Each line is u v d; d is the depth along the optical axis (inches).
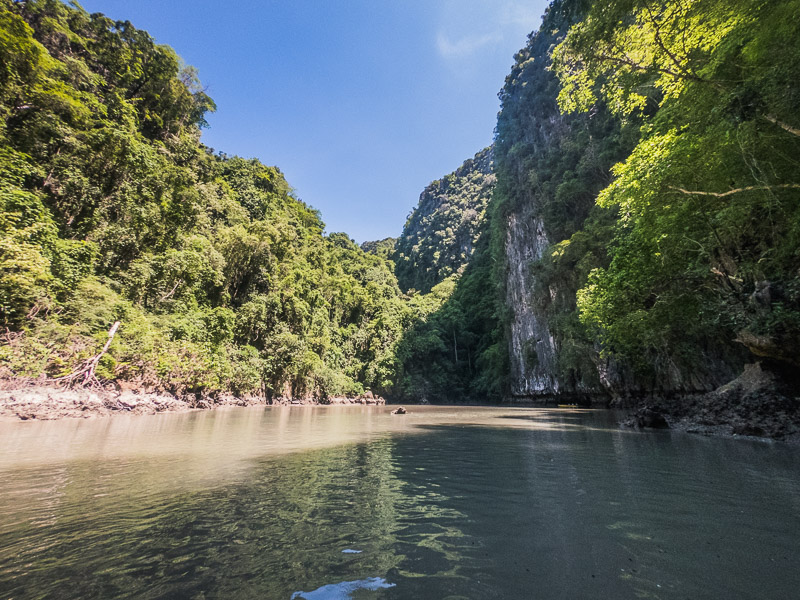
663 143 351.3
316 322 1660.9
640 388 917.2
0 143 649.6
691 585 77.0
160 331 799.1
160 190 986.1
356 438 360.2
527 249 1814.7
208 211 1384.1
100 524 114.5
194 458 235.3
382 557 92.9
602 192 449.4
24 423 390.6
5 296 499.5
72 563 86.7
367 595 72.4
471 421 600.7
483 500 145.9
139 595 72.5
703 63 351.3
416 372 2187.5
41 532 106.7
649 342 631.8
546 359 1545.3
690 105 356.2
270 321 1373.0
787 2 252.7
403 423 560.1
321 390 1518.2
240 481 175.9
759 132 281.7
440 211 3998.5
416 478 185.5
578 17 434.6
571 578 80.6
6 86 693.9
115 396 568.1
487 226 2822.3
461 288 2815.0
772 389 370.3
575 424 523.5
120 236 847.7
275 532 110.1
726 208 358.6
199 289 1117.7
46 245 598.9
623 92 440.5
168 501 140.9
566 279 1274.6
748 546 98.7
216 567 86.1
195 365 836.0
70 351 544.7
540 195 1721.2
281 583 78.4
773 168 294.8
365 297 2165.4
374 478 185.5
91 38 1230.9
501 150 2295.8
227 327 1107.9
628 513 128.2
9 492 148.6
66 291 621.0
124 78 1285.7
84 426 388.5
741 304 381.1
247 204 1781.5
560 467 212.5
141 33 1342.3
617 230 493.0
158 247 978.7
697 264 425.1
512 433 405.7
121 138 837.8
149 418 521.0
